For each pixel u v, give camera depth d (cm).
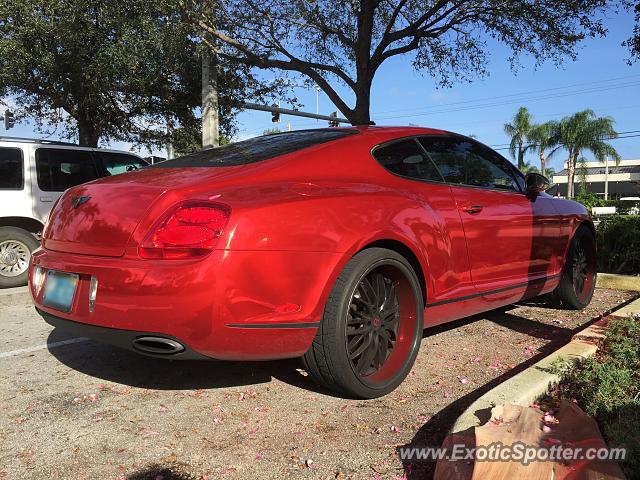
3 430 285
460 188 394
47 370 377
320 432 282
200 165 335
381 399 323
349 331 307
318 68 1195
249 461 254
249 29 1121
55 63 1159
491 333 460
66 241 313
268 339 276
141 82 1239
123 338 275
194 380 355
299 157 325
